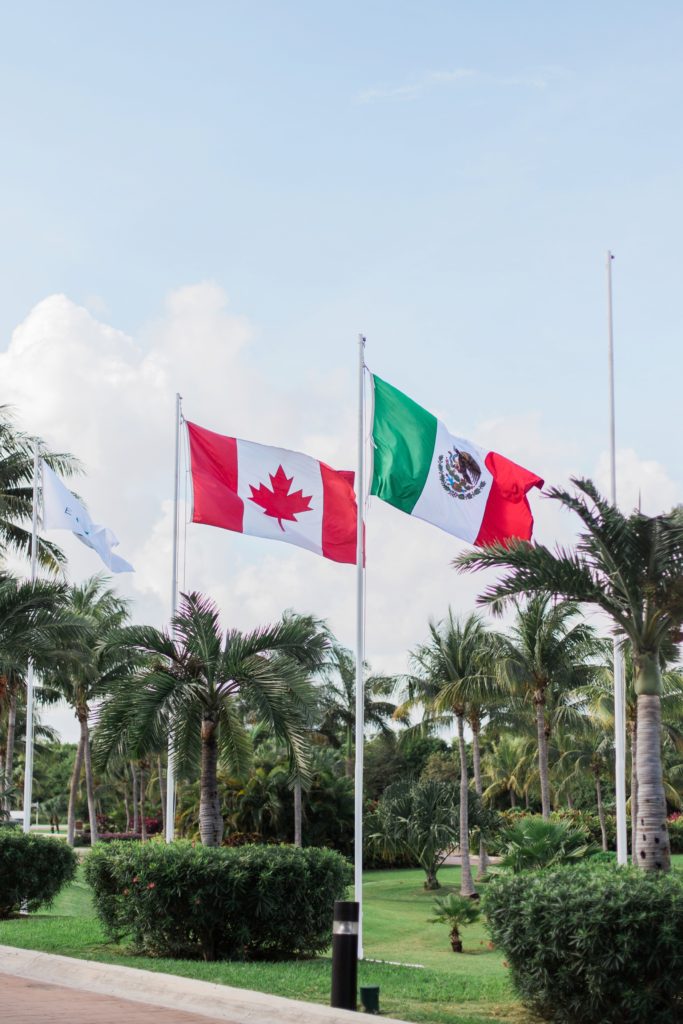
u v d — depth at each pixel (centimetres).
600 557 1698
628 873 1356
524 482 2400
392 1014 1222
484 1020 1241
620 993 1189
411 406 2361
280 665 2264
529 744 7869
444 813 5828
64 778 12750
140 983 1291
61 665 3031
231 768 2400
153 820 8788
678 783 7900
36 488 3297
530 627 4875
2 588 2777
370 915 4556
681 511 1656
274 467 2544
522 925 1261
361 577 2316
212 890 1630
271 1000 1156
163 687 2198
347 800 7050
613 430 2538
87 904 3303
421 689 5356
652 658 1634
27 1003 1177
